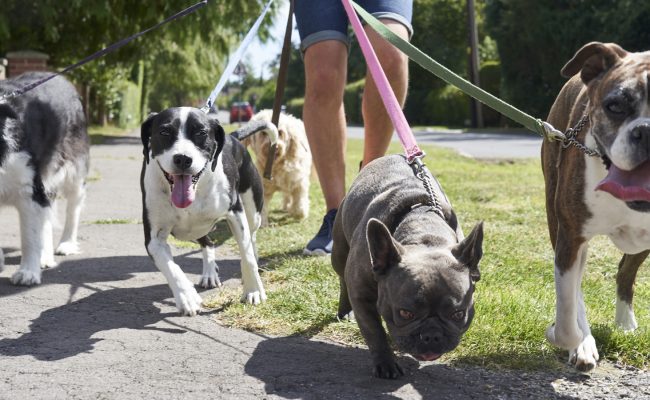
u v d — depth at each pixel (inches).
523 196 343.0
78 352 136.6
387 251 115.3
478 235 113.7
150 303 172.9
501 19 1258.6
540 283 183.6
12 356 134.1
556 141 133.6
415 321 109.9
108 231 264.5
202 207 165.2
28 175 190.2
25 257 190.1
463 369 129.5
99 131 1039.6
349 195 147.5
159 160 159.6
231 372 127.2
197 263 217.2
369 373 127.5
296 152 286.5
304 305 163.2
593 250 226.7
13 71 658.8
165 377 124.5
